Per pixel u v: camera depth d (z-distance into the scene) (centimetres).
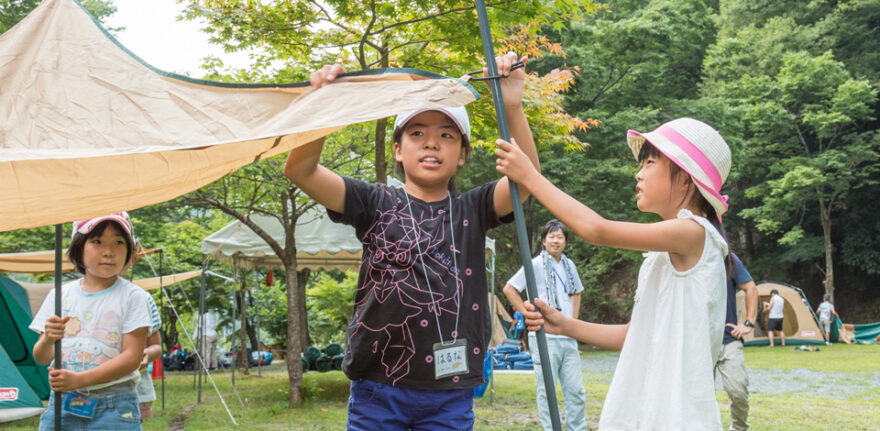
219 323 2012
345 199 198
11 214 192
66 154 165
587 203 1934
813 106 2259
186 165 186
